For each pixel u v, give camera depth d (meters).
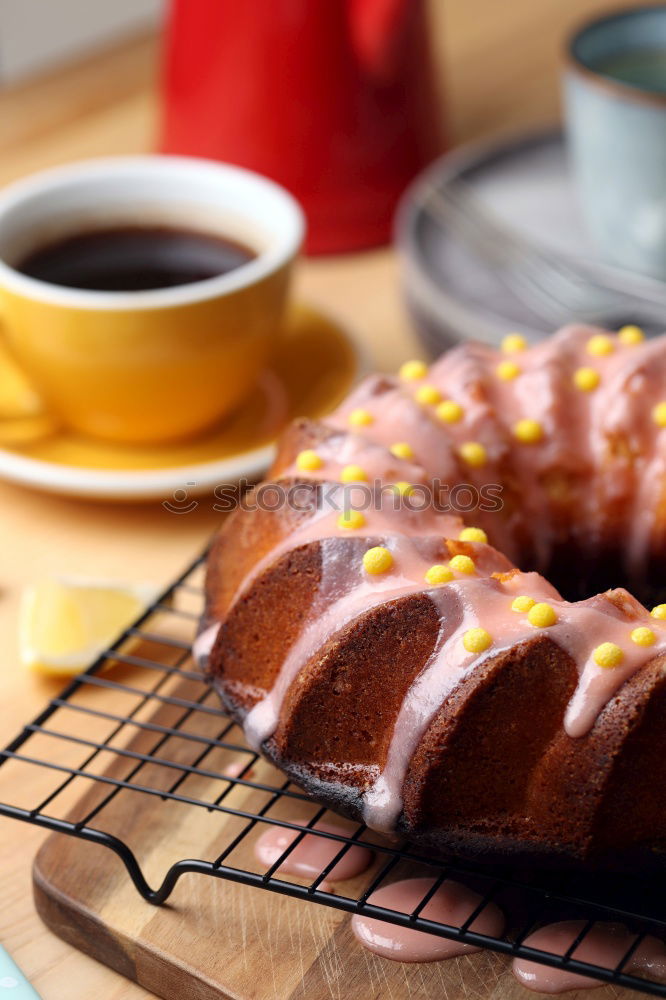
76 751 0.59
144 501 0.68
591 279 0.73
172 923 0.54
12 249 0.68
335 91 0.77
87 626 0.62
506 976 0.53
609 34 0.74
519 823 0.53
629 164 0.70
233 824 0.56
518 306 0.72
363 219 0.80
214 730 0.59
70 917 0.54
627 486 0.60
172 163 0.71
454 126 0.87
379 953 0.53
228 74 0.77
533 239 0.76
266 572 0.56
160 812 0.57
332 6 0.75
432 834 0.53
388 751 0.54
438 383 0.62
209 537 0.67
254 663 0.56
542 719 0.53
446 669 0.53
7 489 0.69
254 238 0.70
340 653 0.54
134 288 0.69
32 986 0.53
